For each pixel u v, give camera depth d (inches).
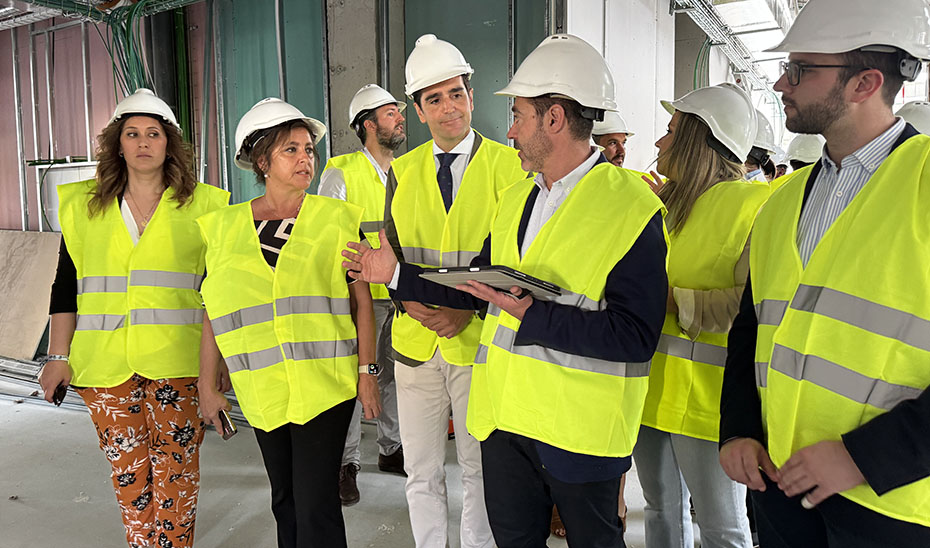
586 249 52.8
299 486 70.6
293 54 168.1
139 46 175.3
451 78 76.2
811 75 42.3
